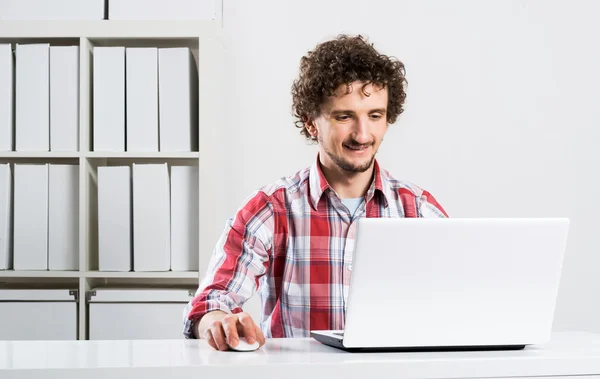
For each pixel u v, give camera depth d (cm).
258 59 262
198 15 229
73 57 229
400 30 265
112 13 228
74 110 229
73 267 228
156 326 225
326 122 152
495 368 105
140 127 229
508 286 113
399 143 265
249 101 262
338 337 116
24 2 228
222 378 100
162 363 102
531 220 111
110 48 229
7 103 229
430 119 265
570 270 267
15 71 233
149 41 238
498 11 267
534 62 268
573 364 106
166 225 227
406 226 108
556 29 268
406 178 264
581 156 268
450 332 112
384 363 103
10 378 98
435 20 266
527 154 267
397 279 110
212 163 227
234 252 153
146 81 229
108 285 242
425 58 265
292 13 263
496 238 111
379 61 152
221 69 250
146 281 248
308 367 101
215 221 232
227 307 135
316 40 264
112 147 229
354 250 109
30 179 228
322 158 163
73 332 224
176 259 229
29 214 228
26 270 227
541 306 114
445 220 110
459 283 111
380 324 111
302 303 162
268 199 163
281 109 262
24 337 224
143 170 227
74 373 98
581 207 267
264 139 262
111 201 228
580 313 267
